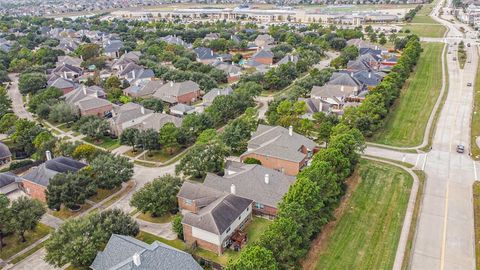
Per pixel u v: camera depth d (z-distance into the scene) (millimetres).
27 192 89062
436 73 172125
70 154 96688
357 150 91125
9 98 154500
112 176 83438
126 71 180875
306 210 63406
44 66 190750
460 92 146250
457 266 61781
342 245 66625
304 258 63312
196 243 67938
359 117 108875
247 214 73938
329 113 122938
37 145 103812
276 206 73625
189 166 89188
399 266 61844
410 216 74438
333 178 70625
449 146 104188
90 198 85250
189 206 75438
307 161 94125
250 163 90125
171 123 105812
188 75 167500
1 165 104562
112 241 58594
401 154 100562
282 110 115500
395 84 139750
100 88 155750
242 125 108688
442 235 68938
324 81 156750
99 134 114938
